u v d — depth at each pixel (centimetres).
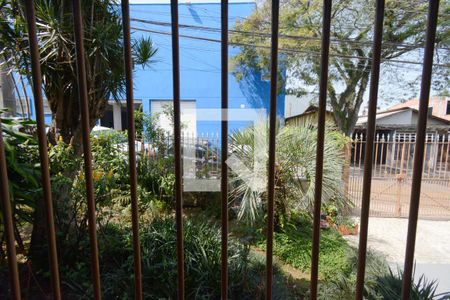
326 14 71
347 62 822
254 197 387
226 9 76
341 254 350
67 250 240
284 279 290
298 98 978
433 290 222
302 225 420
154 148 532
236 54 852
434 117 1257
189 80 914
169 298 204
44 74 248
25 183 194
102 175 268
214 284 231
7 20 233
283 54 803
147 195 396
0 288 205
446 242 478
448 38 705
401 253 414
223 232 84
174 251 249
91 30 241
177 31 77
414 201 73
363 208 76
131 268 229
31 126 242
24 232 317
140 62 321
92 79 253
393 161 683
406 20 718
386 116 1312
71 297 215
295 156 389
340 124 891
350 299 222
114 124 693
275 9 74
